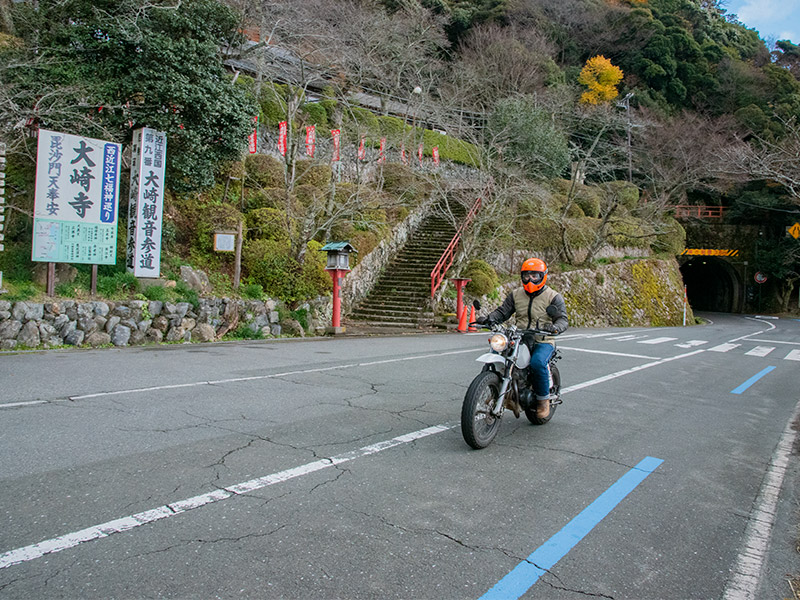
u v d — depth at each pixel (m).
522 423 5.70
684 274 53.06
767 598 2.61
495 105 29.39
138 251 11.44
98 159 10.62
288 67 21.98
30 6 13.81
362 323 17.58
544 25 40.56
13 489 3.40
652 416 6.30
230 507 3.27
